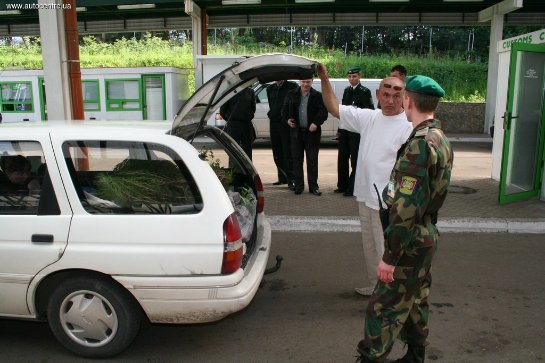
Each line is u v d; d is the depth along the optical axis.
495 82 17.39
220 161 4.98
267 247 3.93
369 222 4.20
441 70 23.70
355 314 4.14
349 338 3.73
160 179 3.21
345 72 23.97
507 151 7.26
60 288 3.24
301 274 5.03
